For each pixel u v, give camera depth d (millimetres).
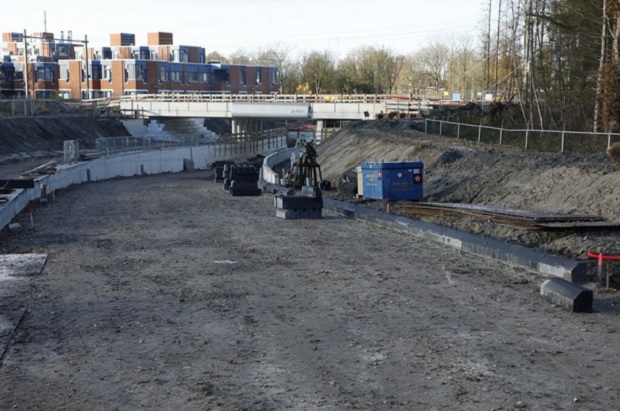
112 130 83062
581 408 9000
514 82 70938
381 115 69625
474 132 49781
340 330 12664
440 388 9750
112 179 59719
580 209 22453
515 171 29000
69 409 9211
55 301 15008
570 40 50000
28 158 62438
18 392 9820
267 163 56250
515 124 53375
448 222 24766
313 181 41188
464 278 16906
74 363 11016
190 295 15469
